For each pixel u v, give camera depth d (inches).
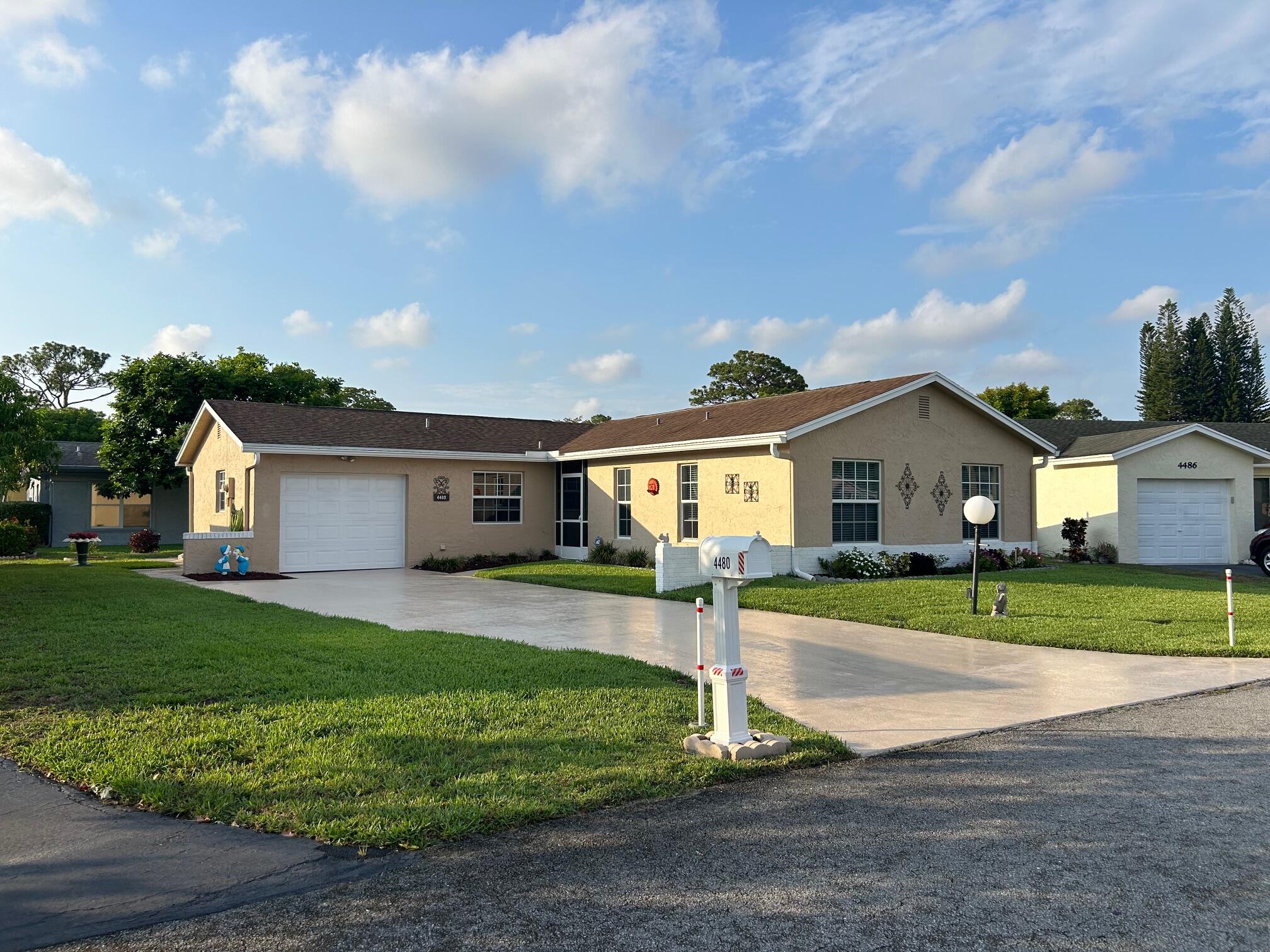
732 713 234.1
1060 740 251.9
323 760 216.2
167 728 241.4
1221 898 149.6
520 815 184.7
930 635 438.0
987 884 155.4
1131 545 848.9
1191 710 287.6
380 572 770.8
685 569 598.5
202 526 903.1
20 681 292.5
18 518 1152.2
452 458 833.5
